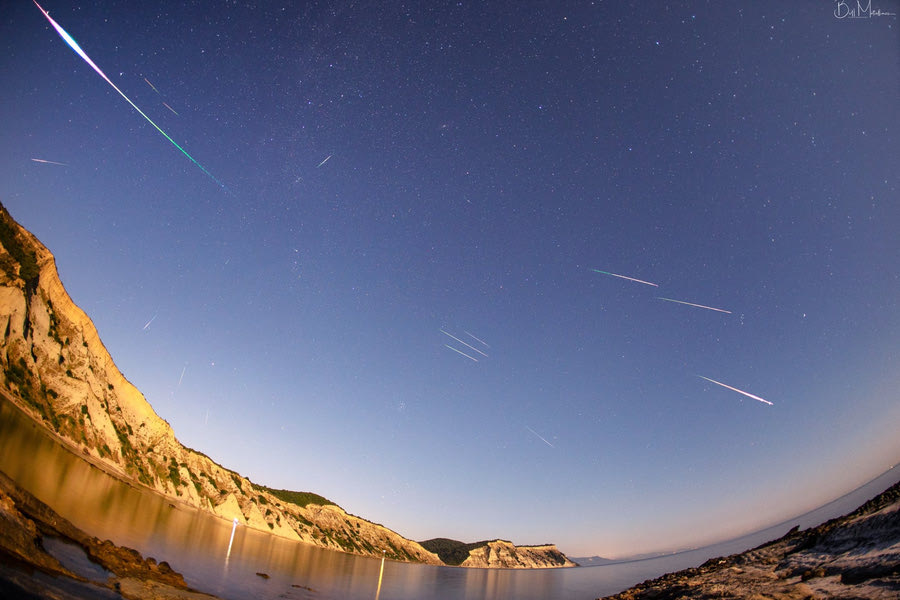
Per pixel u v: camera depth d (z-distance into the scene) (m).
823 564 17.53
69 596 11.77
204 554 34.38
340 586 44.44
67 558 15.80
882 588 12.24
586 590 82.00
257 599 24.12
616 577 109.25
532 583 108.81
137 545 25.56
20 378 51.75
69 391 60.22
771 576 19.09
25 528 15.53
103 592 13.75
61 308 63.91
